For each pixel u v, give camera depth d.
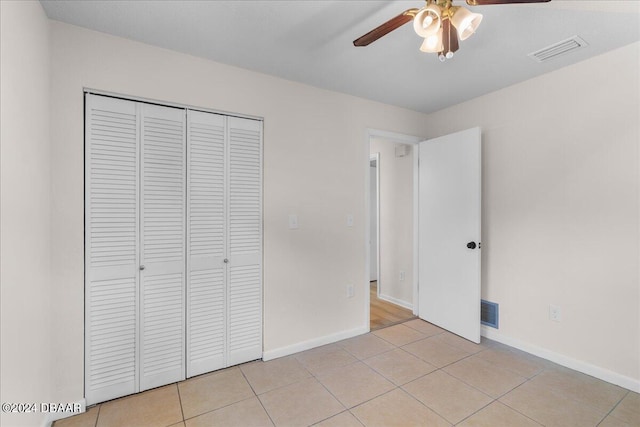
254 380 2.20
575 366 2.32
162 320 2.12
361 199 3.01
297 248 2.64
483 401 1.96
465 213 2.90
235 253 2.38
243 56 2.22
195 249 2.22
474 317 2.81
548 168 2.47
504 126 2.77
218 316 2.32
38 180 1.59
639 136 2.02
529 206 2.59
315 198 2.73
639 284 2.03
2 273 1.20
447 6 1.40
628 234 2.07
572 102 2.33
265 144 2.49
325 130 2.79
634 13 1.71
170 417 1.82
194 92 2.20
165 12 1.72
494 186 2.84
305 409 1.89
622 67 2.09
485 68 2.39
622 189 2.09
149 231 2.07
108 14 1.74
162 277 2.12
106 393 1.95
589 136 2.24
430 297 3.29
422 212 3.39
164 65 2.10
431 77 2.55
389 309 3.75
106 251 1.94
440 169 3.16
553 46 2.07
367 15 1.76
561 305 2.40
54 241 1.78
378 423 1.76
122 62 1.97
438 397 2.01
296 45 2.07
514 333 2.71
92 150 1.90
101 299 1.92
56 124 1.79
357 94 2.92
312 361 2.48
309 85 2.70
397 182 3.93
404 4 1.67
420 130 3.46
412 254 3.71
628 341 2.08
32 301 1.50
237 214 2.38
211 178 2.28
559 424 1.75
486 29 1.88
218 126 2.31
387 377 2.25
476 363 2.44
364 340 2.88
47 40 1.73
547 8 1.68
